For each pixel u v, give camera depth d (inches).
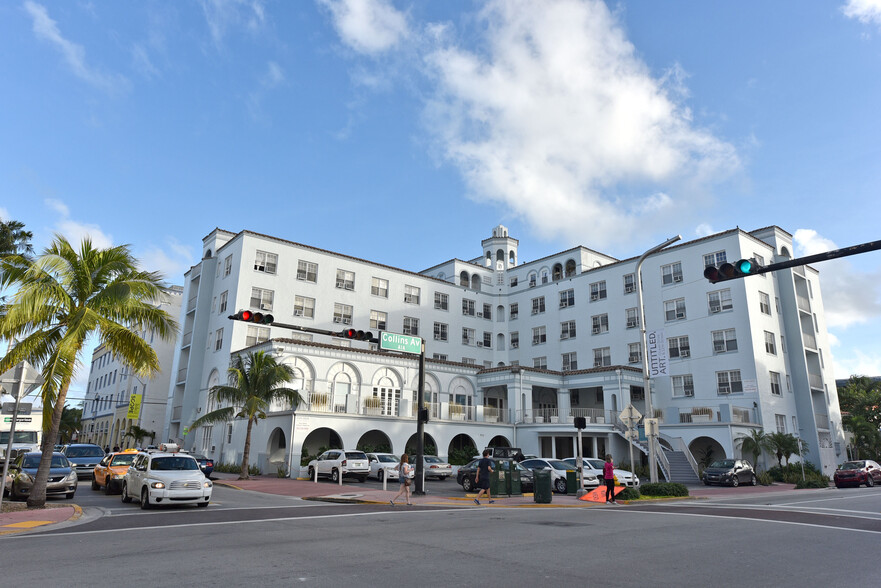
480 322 2065.7
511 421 1546.5
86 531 456.1
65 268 637.3
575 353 1872.5
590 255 1973.4
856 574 303.1
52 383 628.1
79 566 314.7
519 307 2085.4
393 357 1492.4
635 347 1715.1
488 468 759.1
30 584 273.1
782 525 498.3
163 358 2177.7
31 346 629.9
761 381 1477.6
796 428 1567.4
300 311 1638.8
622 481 1033.5
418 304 1900.8
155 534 437.4
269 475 1244.5
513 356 2063.2
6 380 600.4
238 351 1457.9
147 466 674.2
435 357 1897.1
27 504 624.1
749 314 1503.4
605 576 295.7
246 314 745.6
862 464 1236.5
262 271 1596.9
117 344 655.8
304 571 303.7
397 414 1457.9
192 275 1831.9
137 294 677.3
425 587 270.8
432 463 1184.8
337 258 1749.5
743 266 464.8
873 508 657.0
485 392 1708.9
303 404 1229.1
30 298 601.6
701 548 380.2
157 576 290.2
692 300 1621.6
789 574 302.5
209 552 357.7
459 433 1446.9
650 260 1737.2
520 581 283.7
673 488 831.1
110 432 2498.8
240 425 1400.1
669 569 313.4
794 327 1627.7
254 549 369.1
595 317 1840.6
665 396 1631.4
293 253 1664.6
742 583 281.9
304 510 626.5
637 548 379.2
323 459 1149.1
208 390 1577.3
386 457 1183.6
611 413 1493.6
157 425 2118.6
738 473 1215.6
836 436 1697.8
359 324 1744.6
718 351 1546.5
